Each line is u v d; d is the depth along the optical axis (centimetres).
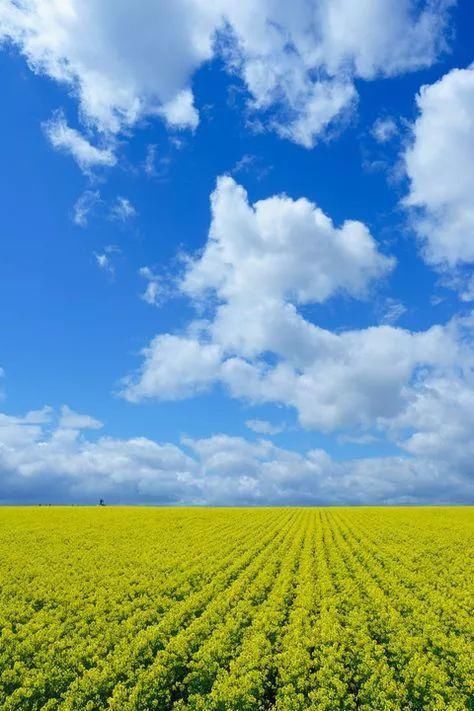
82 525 5591
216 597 2495
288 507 10069
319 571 3055
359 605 2405
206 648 1853
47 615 2295
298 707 1492
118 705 1508
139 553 3766
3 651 1942
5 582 2917
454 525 5659
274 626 2073
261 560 3416
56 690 1659
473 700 1515
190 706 1521
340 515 7219
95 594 2614
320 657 1778
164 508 9056
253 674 1630
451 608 2336
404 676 1639
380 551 3841
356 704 1533
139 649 1889
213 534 4859
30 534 4800
